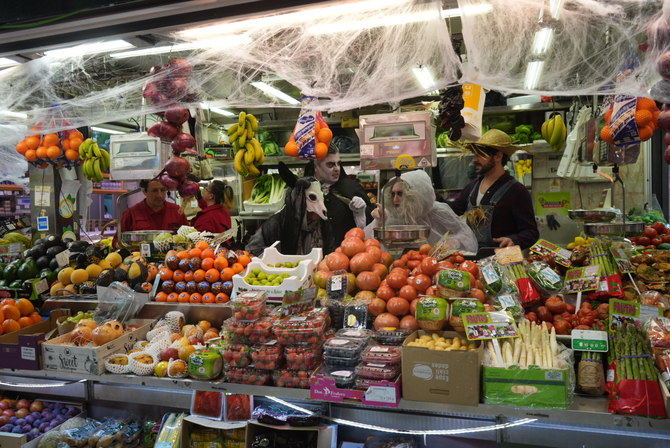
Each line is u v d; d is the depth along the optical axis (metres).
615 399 1.92
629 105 2.62
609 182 5.42
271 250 3.11
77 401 3.03
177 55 3.45
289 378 2.29
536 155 5.60
